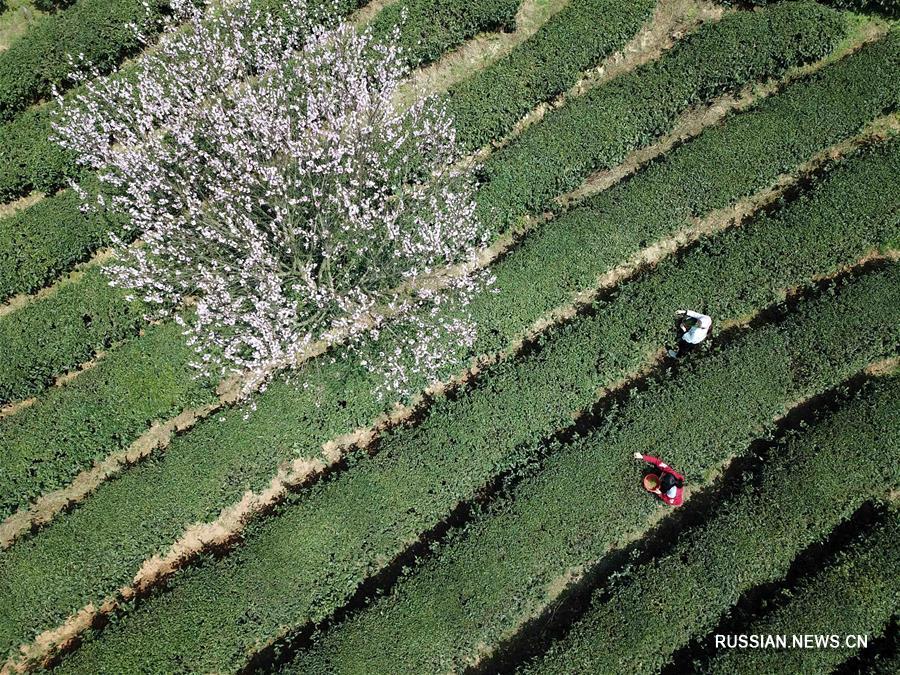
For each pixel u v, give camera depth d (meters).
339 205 17.53
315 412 18.97
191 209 17.50
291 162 18.41
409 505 18.27
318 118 18.92
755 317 21.05
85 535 17.95
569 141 21.28
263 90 18.00
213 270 18.02
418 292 17.94
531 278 19.97
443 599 17.39
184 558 19.11
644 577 17.77
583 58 22.59
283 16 22.28
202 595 17.36
